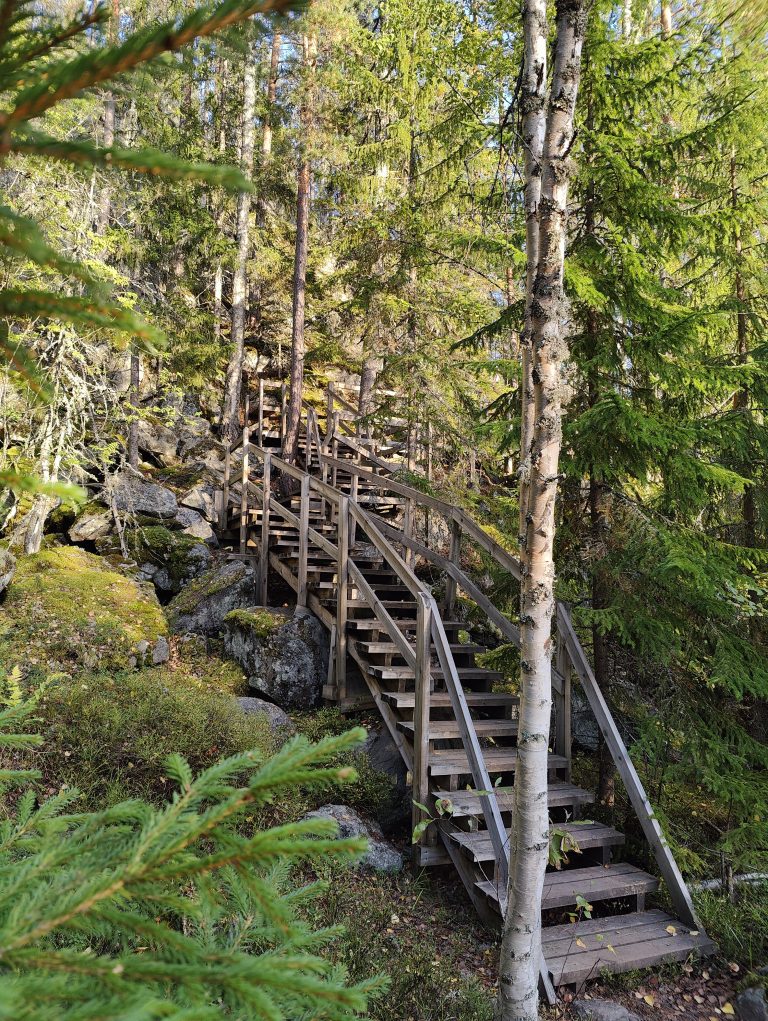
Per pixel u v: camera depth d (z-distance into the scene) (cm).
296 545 877
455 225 875
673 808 559
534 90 365
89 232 660
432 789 497
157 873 75
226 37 56
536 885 296
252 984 70
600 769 546
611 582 543
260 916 127
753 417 585
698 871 472
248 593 853
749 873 470
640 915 420
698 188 597
